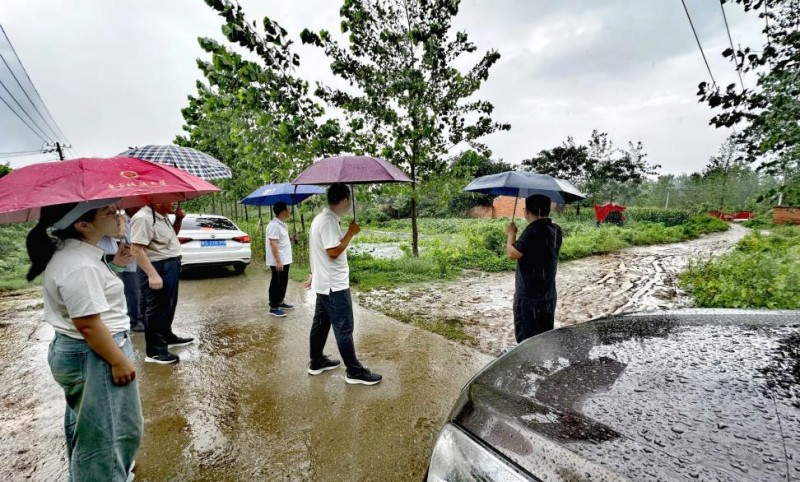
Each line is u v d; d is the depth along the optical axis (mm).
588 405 1146
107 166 1677
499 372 1485
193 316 5039
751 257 6645
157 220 3371
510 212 32531
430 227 25094
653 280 8008
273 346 3973
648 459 897
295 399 2887
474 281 7559
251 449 2316
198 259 6973
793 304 4340
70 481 1716
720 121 4242
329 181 2576
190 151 4230
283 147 6723
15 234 10203
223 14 5555
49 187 1439
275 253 4824
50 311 1528
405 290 6750
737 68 3990
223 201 14867
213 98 6773
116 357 1564
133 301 4496
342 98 7664
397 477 2074
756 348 1376
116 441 1646
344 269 2957
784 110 3859
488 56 7840
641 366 1331
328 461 2205
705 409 1048
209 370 3400
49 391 3086
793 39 3676
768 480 806
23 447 2350
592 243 13117
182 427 2541
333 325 3004
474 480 1055
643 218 27609
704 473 840
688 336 1537
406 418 2625
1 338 4348
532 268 2834
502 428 1121
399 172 2965
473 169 8414
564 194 3273
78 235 1566
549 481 930
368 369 3131
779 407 1026
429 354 3752
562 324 5043
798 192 4293
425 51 7566
